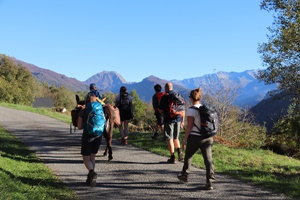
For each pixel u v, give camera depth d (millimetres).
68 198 5926
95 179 6703
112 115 9156
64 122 21172
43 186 6547
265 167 9133
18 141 12086
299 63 19672
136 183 6977
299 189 6441
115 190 6477
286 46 18812
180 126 9109
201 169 8359
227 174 7961
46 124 19047
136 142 12414
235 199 5922
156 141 12484
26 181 6824
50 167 8344
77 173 7793
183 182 7039
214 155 10562
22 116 24078
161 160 9352
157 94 11250
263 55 20406
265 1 20109
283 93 20781
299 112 17844
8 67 93125
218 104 20375
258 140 17438
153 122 23828
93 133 6793
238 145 15711
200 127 6391
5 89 78188
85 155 6805
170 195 6156
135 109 74938
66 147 11227
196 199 5934
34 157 9383
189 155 6676
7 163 8008
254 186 6828
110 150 9148
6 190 5695
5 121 20016
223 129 20516
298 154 15766
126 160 9281
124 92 11992
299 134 17016
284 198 5984
